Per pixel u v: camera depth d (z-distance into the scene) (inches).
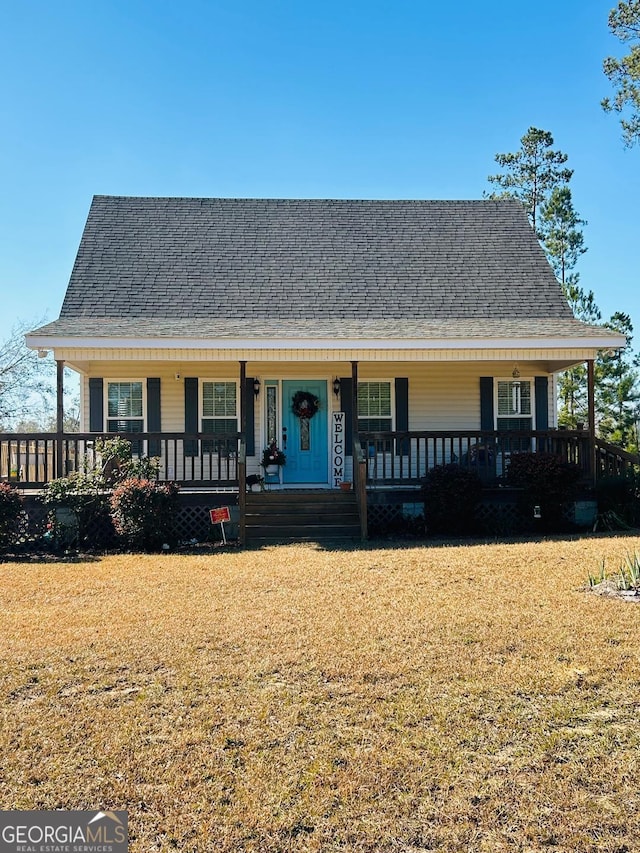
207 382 595.2
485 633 241.4
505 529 502.0
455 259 671.8
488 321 597.3
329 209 722.2
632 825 134.4
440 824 136.0
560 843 129.9
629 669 205.5
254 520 498.3
